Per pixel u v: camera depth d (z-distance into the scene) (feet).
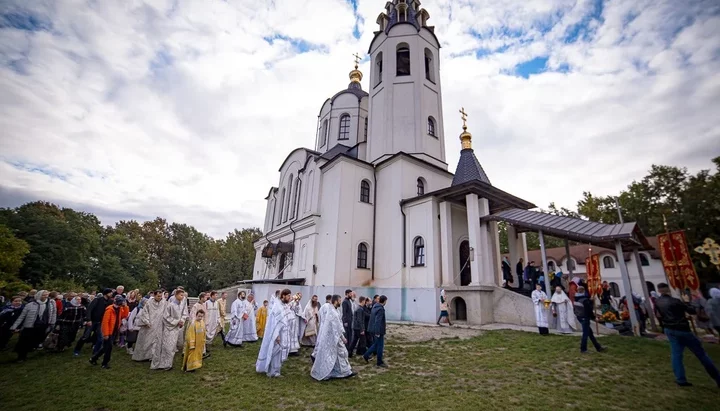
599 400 18.03
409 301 55.31
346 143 96.89
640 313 39.88
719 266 39.83
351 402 18.34
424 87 77.46
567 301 39.11
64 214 144.15
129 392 20.35
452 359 27.53
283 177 96.07
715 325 25.09
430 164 70.13
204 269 187.01
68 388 21.16
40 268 105.09
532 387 20.24
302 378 23.20
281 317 24.80
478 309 47.65
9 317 34.19
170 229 206.08
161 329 26.30
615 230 37.78
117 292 32.78
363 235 66.90
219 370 25.29
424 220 59.36
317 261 67.77
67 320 33.63
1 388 21.18
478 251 51.42
